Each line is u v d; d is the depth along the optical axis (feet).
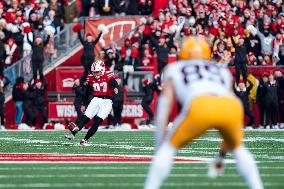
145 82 211.82
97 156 117.39
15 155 119.44
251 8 240.12
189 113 67.41
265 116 216.13
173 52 217.77
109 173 93.86
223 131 68.39
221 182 85.51
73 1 241.35
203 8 229.86
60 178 89.04
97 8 243.19
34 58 215.51
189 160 110.01
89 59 210.59
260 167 101.24
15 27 226.79
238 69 213.87
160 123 67.72
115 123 211.41
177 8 234.79
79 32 213.66
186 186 82.38
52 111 217.97
